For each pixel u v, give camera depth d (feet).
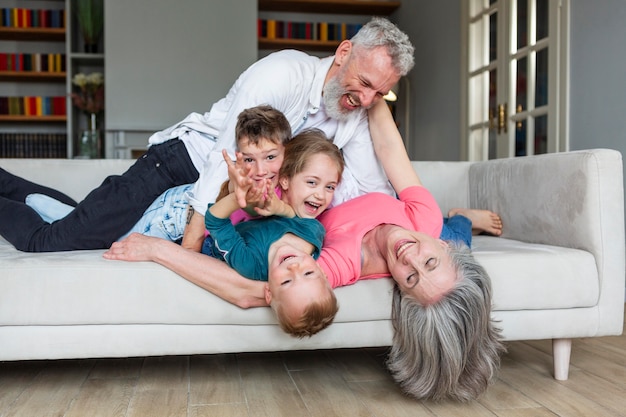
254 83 6.30
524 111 14.24
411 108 21.38
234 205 5.38
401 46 6.09
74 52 20.25
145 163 7.02
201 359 7.19
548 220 7.08
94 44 20.12
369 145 7.13
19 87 20.77
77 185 8.22
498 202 8.21
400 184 6.77
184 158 7.06
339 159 6.26
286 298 5.08
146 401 5.71
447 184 9.01
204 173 6.07
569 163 6.75
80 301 5.46
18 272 5.42
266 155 5.90
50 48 20.99
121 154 19.53
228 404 5.65
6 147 20.21
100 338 5.56
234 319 5.67
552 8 13.02
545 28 13.32
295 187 6.08
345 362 7.07
